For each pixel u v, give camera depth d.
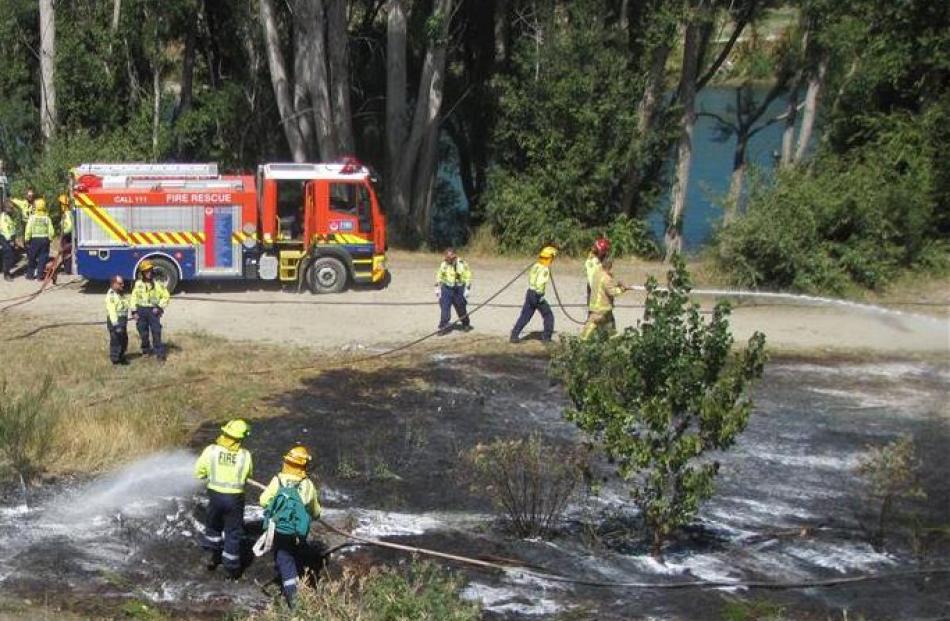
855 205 25.62
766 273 25.19
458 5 32.03
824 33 30.11
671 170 33.81
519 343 19.67
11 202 24.48
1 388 15.30
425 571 9.93
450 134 37.25
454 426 15.45
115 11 32.97
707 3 30.55
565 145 31.06
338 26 29.69
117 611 10.16
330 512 12.52
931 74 30.36
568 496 12.69
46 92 31.02
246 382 16.97
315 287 22.66
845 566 11.74
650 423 11.20
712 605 10.70
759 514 13.02
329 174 22.30
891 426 16.06
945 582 11.38
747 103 34.75
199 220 21.67
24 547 11.41
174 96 35.62
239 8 33.91
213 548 11.12
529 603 10.66
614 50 31.42
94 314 20.66
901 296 25.30
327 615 8.66
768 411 16.64
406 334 20.09
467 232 35.06
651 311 11.41
